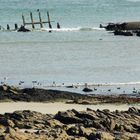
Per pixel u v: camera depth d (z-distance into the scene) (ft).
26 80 476.13
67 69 546.26
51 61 606.14
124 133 260.21
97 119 286.66
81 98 394.93
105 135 245.65
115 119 287.28
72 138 241.35
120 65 584.81
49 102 381.60
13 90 395.96
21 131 259.60
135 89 444.55
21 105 366.22
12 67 556.51
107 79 490.90
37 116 298.97
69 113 297.33
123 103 385.91
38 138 237.86
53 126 279.49
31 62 595.47
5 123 277.64
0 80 477.36
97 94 415.85
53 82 462.19
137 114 312.29
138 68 565.53
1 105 364.17
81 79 486.79
